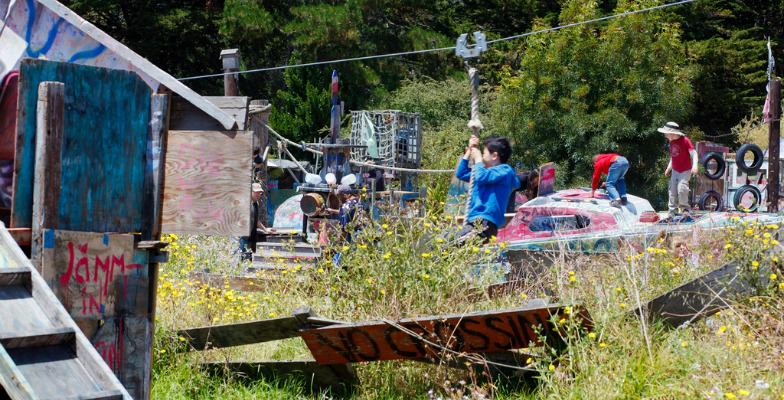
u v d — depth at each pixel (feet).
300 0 126.82
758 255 21.79
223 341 23.32
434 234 26.07
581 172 100.12
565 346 20.07
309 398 21.98
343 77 122.31
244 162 19.88
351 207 37.50
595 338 19.93
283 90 131.44
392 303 24.31
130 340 17.65
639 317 20.70
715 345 19.93
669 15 124.98
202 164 19.99
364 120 76.64
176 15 126.93
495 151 30.27
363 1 120.26
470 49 31.55
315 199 48.52
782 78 135.64
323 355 21.67
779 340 19.19
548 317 19.76
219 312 28.09
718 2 137.08
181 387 22.13
